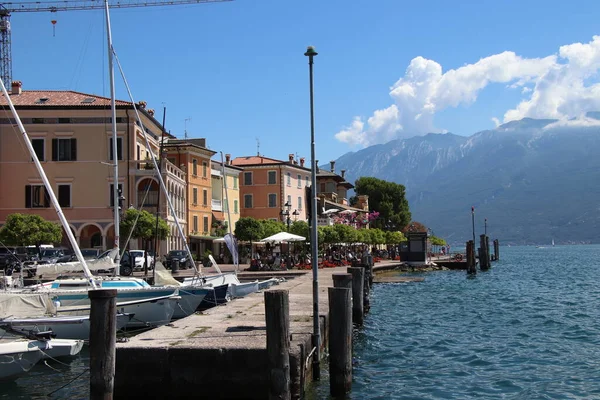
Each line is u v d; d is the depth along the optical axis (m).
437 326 29.88
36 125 57.72
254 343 15.88
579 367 20.47
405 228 139.75
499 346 24.33
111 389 13.72
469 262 71.81
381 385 18.50
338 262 67.25
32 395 17.41
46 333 19.72
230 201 84.69
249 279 46.22
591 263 115.25
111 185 57.81
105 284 27.44
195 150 72.56
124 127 57.84
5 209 57.47
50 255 46.56
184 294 28.39
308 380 17.47
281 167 93.50
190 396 15.14
